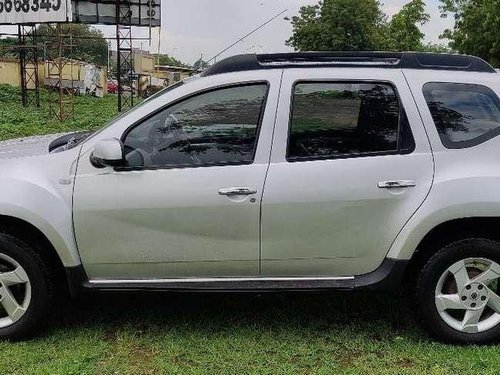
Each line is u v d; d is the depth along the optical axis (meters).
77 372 3.59
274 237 3.81
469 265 3.89
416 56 3.96
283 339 4.07
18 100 33.03
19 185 3.77
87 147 3.84
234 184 3.75
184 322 4.32
